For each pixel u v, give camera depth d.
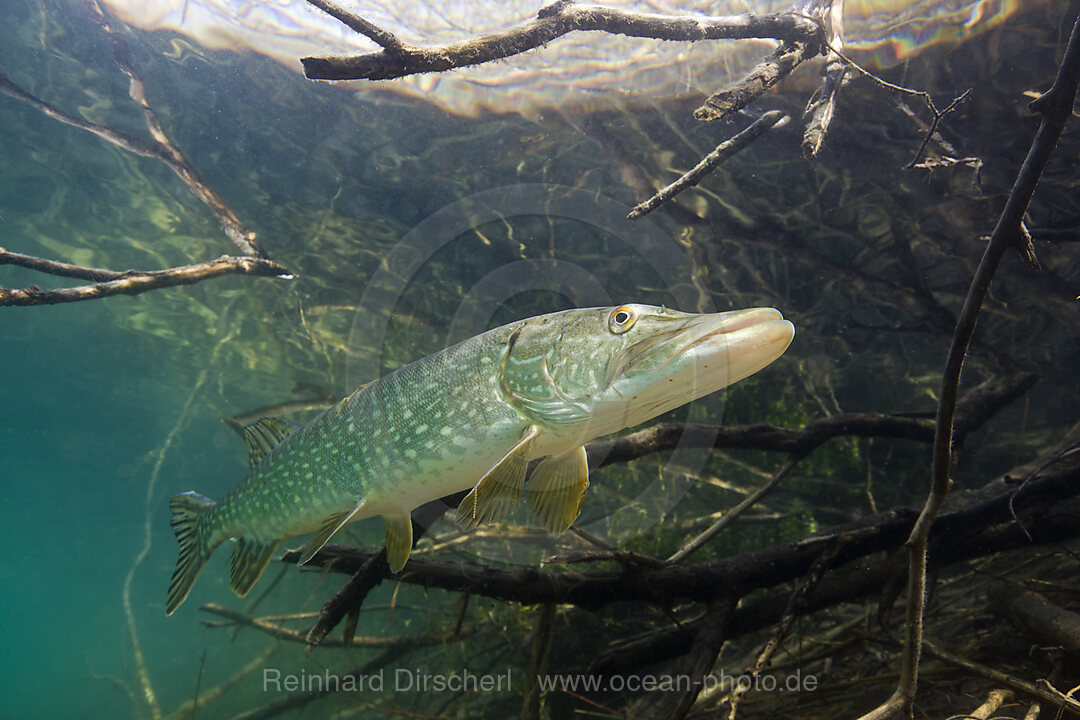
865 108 0.99
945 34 0.85
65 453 6.89
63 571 15.51
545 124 1.19
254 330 2.49
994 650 0.70
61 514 11.06
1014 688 0.52
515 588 0.74
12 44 1.29
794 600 0.68
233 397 3.64
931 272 1.30
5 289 0.79
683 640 0.80
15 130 1.56
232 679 1.50
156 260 2.09
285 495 0.61
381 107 1.24
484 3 0.99
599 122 1.15
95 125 1.20
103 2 1.16
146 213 1.80
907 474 1.68
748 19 0.68
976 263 1.21
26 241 2.14
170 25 1.17
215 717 1.98
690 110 1.08
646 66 1.04
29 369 4.17
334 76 0.52
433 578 0.72
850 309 1.46
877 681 0.67
